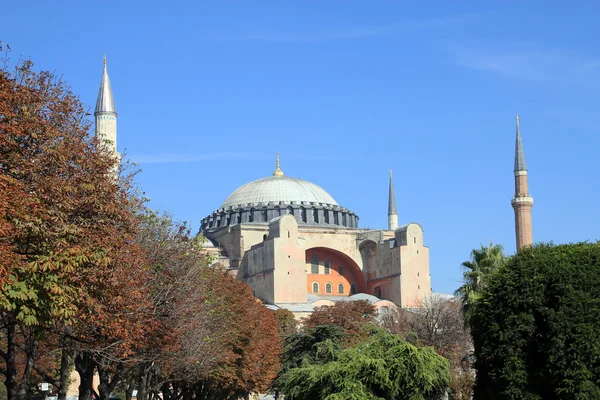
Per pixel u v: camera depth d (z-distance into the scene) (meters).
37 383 58.38
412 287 160.50
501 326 38.25
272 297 154.38
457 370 77.00
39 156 29.06
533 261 38.34
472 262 66.69
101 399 42.19
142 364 45.75
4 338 54.19
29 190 28.19
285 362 64.00
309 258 168.75
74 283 29.12
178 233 45.75
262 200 179.38
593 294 36.84
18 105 29.33
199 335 47.69
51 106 31.03
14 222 26.53
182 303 43.28
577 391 35.31
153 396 56.38
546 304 37.38
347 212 182.12
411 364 39.81
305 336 63.56
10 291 25.55
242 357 65.00
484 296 39.62
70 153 30.02
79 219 30.17
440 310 93.88
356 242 170.00
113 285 31.03
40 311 27.22
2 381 61.78
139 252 36.00
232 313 60.09
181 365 47.81
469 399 53.19
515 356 37.31
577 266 37.62
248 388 73.50
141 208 42.22
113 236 30.83
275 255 154.75
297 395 43.31
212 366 54.03
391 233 171.25
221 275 62.81
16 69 31.45
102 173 31.41
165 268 42.88
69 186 28.86
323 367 41.94
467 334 90.12
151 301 39.56
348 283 170.88
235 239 168.50
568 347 36.03
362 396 39.31
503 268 39.47
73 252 27.52
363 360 40.06
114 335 32.41
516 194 130.38
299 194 180.50
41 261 26.84
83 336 35.62
